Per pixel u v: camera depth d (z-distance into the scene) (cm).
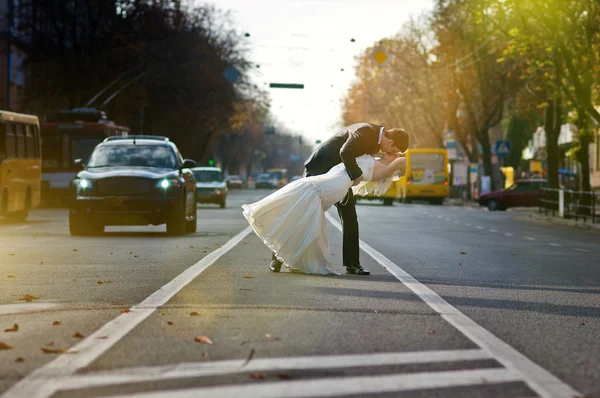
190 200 2456
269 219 1306
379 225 3189
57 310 943
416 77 7494
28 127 3294
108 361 669
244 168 17200
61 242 2059
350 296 1072
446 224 3438
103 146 2462
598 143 7038
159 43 6762
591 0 3453
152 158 2425
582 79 3700
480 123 7406
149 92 6888
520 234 2923
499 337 808
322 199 1309
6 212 3081
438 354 712
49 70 6194
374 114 9581
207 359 679
